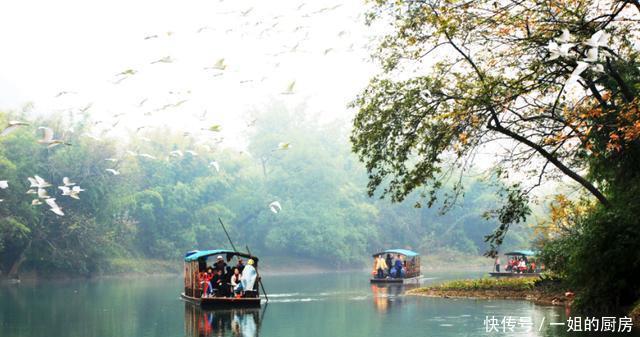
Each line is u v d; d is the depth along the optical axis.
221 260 26.34
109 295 33.94
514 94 16.12
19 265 49.94
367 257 78.62
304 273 66.94
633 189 18.50
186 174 66.94
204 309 24.52
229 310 24.06
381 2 17.83
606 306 18.77
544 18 15.62
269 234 69.75
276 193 72.56
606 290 18.66
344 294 32.00
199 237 66.00
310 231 70.38
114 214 57.03
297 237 70.44
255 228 71.25
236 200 69.56
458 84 17.86
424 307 24.09
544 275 28.31
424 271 61.47
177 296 32.66
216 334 17.77
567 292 24.47
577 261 19.75
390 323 19.48
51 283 47.97
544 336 15.82
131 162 56.22
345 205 75.12
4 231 46.50
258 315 22.38
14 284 46.47
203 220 65.94
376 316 21.47
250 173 73.69
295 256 72.19
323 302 27.31
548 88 17.28
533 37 15.53
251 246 71.31
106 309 25.83
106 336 18.08
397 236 81.00
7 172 45.66
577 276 20.00
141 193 61.56
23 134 48.97
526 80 15.92
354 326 19.02
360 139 19.09
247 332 18.09
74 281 50.91
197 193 65.06
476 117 16.83
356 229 74.12
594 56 9.61
